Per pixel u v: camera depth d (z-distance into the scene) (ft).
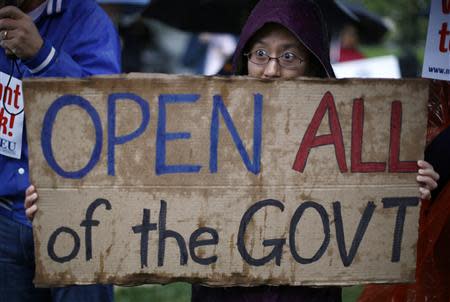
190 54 53.06
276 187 13.38
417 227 13.53
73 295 16.15
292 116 13.34
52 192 13.39
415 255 13.57
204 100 13.29
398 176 13.50
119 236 13.39
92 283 13.46
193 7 30.68
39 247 13.46
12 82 15.72
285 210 13.38
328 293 14.06
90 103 13.30
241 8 30.66
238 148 13.34
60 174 13.38
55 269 13.48
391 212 13.51
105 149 13.33
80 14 16.19
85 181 13.37
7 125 15.76
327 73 14.48
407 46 46.26
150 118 13.32
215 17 31.17
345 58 41.29
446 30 15.39
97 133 13.32
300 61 14.20
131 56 37.93
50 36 16.01
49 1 15.89
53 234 13.43
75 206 13.38
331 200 13.42
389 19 49.08
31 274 16.53
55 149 13.37
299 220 13.41
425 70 15.66
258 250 13.41
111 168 13.34
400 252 13.56
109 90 13.28
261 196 13.38
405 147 13.47
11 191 15.93
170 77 13.26
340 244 13.46
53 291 16.22
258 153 13.35
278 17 13.85
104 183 13.35
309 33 14.05
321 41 14.28
